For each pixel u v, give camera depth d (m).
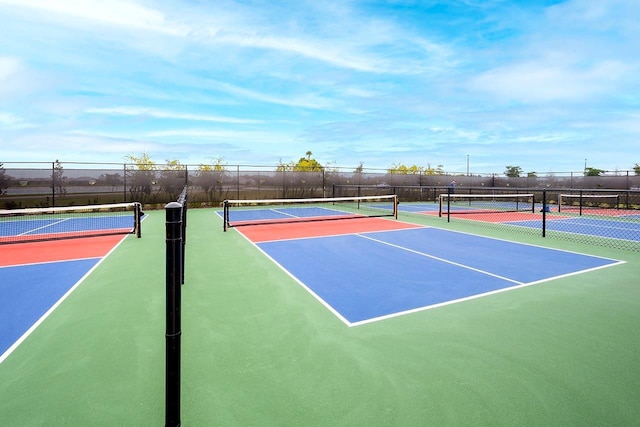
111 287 4.58
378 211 16.64
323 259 6.30
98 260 6.20
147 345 2.92
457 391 2.26
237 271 5.44
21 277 5.06
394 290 4.49
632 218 14.07
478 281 4.91
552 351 2.82
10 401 2.12
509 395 2.21
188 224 11.41
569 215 15.26
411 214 15.16
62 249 7.22
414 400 2.15
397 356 2.73
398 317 3.57
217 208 18.38
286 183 20.73
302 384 2.33
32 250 7.11
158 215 14.45
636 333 3.18
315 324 3.38
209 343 2.96
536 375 2.46
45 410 2.04
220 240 8.34
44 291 4.40
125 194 16.64
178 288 1.74
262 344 2.94
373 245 7.70
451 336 3.11
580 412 2.05
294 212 16.05
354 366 2.57
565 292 4.42
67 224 11.60
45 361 2.63
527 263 6.02
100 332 3.18
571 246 7.68
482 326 3.34
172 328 1.73
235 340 3.02
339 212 16.03
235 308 3.82
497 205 21.75
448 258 6.41
